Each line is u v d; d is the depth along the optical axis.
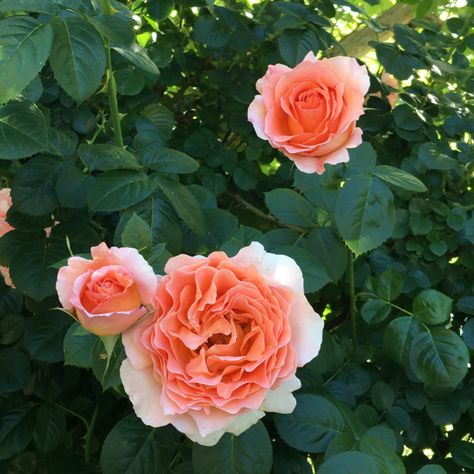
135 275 0.28
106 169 0.42
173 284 0.28
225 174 0.63
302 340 0.30
